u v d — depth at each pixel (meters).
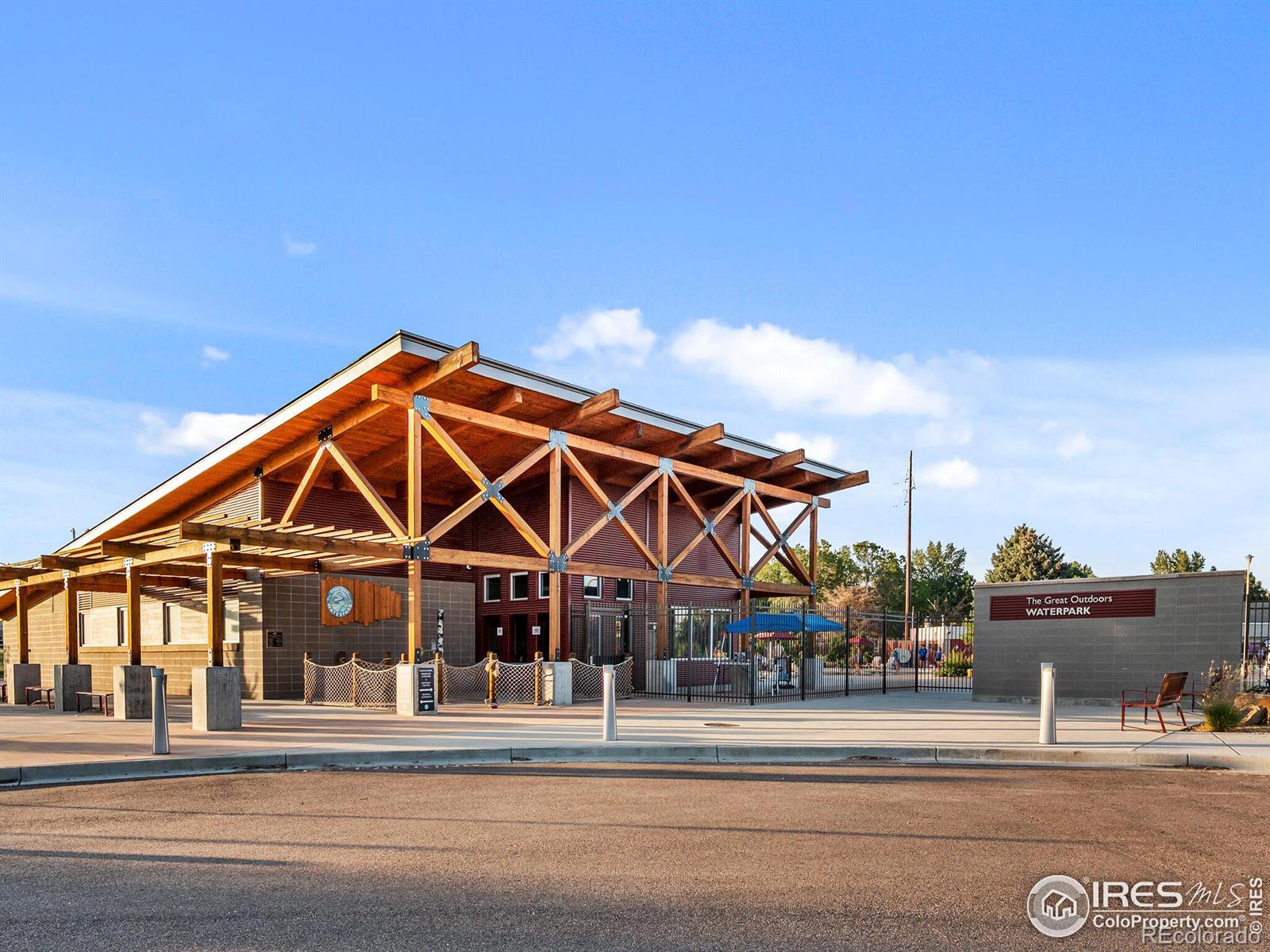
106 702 19.55
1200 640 19.83
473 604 29.25
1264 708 14.73
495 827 7.47
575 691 23.97
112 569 21.97
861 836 7.11
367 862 6.30
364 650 26.08
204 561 21.19
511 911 5.22
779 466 31.14
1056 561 71.25
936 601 73.31
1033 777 10.30
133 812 8.25
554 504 24.41
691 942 4.71
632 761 11.73
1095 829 7.40
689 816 7.93
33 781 10.09
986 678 22.44
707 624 31.62
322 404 22.34
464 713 18.27
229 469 26.27
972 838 7.06
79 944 4.72
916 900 5.43
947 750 12.01
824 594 63.78
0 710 21.95
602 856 6.46
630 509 30.75
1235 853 6.62
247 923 5.04
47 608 36.16
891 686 29.22
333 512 26.95
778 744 12.31
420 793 9.21
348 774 10.62
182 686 27.16
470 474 22.17
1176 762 11.41
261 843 6.93
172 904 5.37
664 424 26.61
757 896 5.48
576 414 24.31
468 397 22.95
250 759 11.12
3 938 4.82
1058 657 21.56
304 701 22.88
